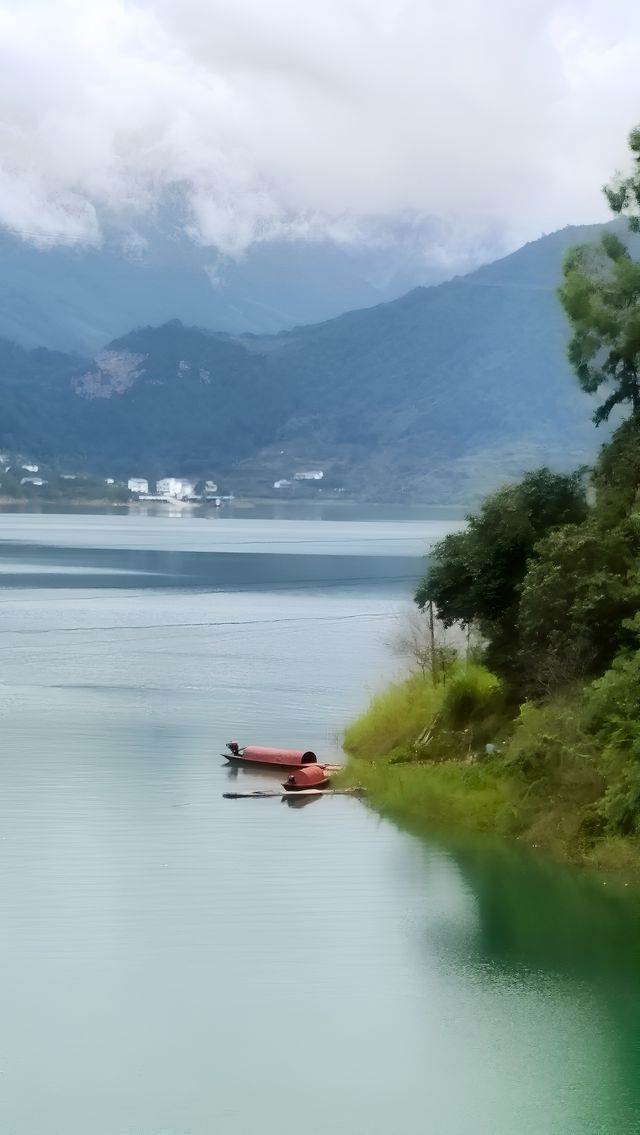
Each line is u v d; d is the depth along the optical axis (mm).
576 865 38906
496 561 52125
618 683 42031
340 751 56781
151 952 31484
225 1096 24906
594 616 46219
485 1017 28234
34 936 32375
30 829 42344
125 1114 24219
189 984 29719
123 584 179125
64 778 50500
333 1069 26016
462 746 50906
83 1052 26531
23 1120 23969
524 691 49781
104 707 70188
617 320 55062
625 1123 24078
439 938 32719
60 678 83125
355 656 96188
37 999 28859
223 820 44000
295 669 88000
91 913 34094
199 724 64312
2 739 59531
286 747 57719
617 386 57031
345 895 35969
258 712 68438
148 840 41156
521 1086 25391
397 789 46344
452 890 36500
